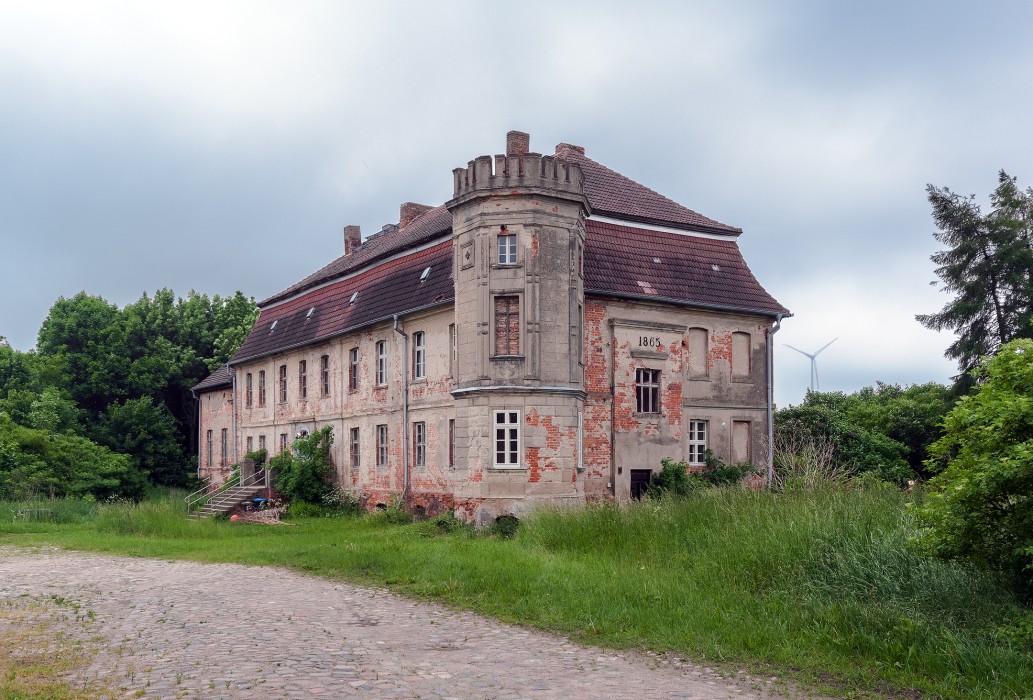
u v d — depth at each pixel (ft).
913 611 36.58
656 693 29.27
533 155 84.94
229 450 161.89
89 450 149.79
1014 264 135.64
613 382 95.09
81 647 35.09
